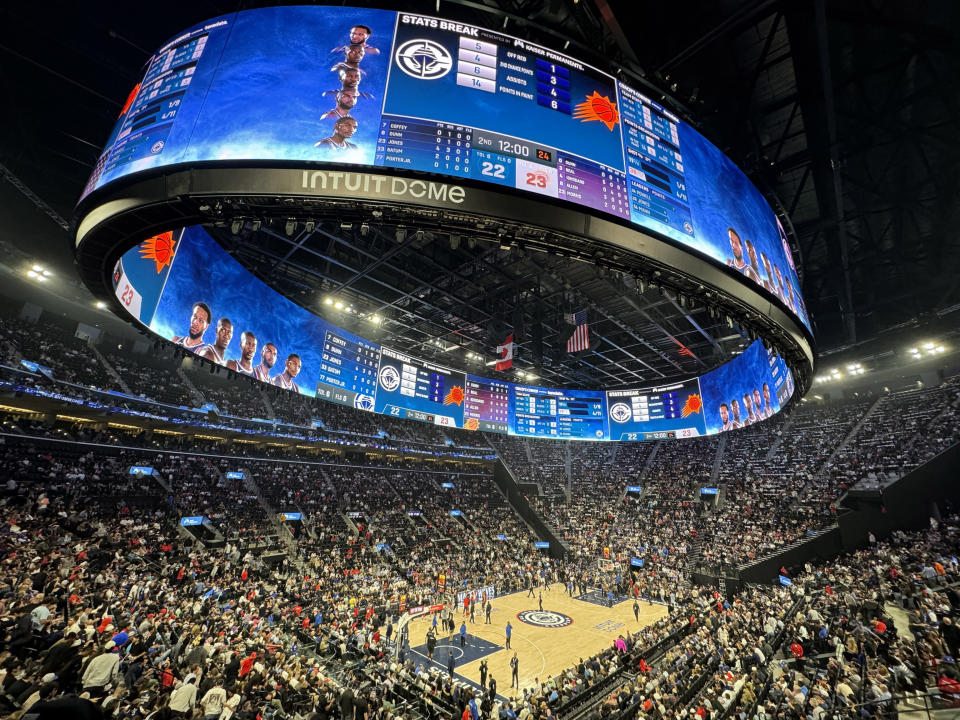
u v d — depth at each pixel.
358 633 19.17
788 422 44.16
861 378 42.59
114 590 15.16
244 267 24.12
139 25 14.59
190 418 28.55
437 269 26.92
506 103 10.59
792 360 17.20
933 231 23.44
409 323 35.66
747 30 14.73
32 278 25.80
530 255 23.89
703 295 12.91
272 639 15.46
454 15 13.36
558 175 10.41
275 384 25.61
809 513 31.28
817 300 31.34
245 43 10.53
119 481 24.30
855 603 17.17
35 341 26.30
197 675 9.16
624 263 11.66
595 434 44.62
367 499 37.34
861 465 33.28
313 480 35.44
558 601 30.75
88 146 18.22
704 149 13.81
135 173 9.79
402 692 14.76
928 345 35.72
